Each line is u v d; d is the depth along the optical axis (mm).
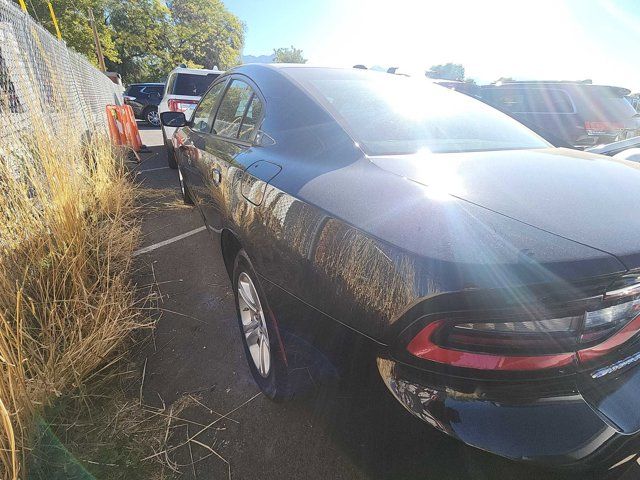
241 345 2400
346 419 1241
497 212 1156
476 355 974
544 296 947
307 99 1959
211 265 3402
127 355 2283
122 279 2838
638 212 1218
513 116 2615
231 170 2133
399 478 1133
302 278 1397
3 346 1661
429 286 977
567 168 1622
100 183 4129
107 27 29500
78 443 1715
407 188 1309
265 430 1807
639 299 1058
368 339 1138
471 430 978
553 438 972
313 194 1446
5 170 2385
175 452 1701
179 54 36594
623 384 1085
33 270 2340
